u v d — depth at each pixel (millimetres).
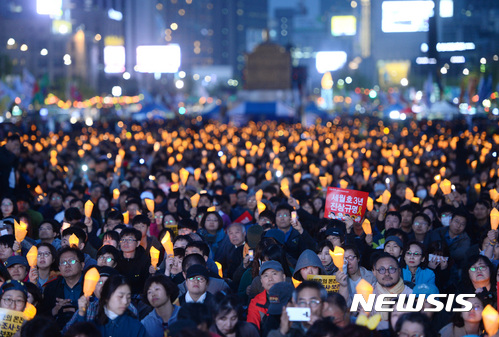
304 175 23875
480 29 126875
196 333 6922
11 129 42594
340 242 11898
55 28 186625
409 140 44406
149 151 36156
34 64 175875
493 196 14430
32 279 10484
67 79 147000
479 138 43188
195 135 50219
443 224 15188
